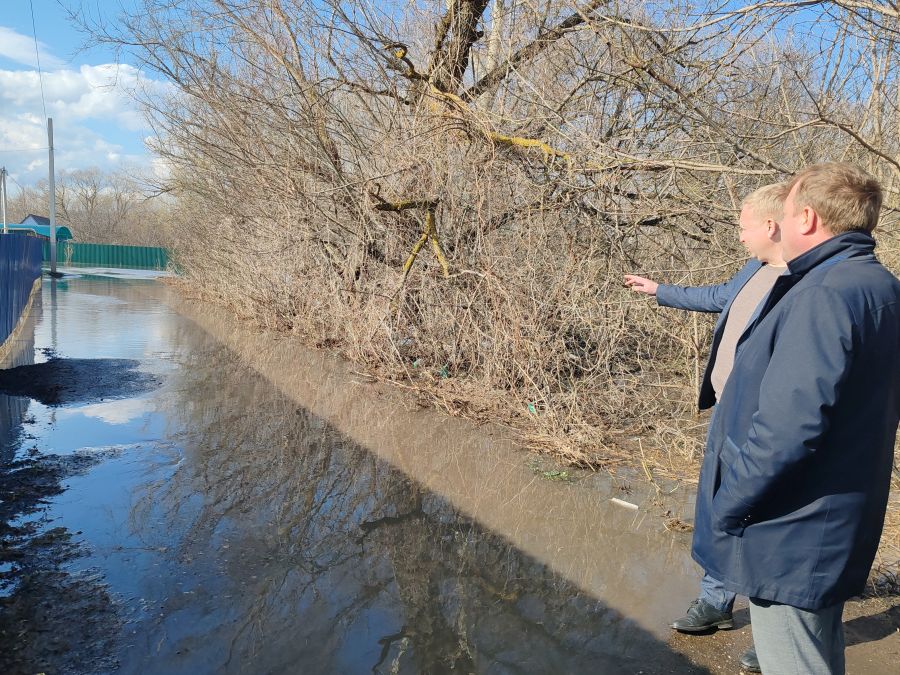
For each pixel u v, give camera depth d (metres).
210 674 2.58
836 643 2.08
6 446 5.14
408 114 7.97
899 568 3.53
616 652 2.88
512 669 2.74
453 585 3.42
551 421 5.82
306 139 7.93
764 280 2.70
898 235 5.15
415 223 8.02
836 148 5.85
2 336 9.13
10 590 3.07
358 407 6.83
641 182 6.17
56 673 2.52
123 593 3.11
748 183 6.08
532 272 6.41
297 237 9.23
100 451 5.14
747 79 6.07
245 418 6.29
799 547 1.92
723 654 2.89
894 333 1.88
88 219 63.69
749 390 2.05
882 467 1.92
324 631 2.93
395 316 7.91
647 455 5.48
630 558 3.78
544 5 6.57
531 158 6.71
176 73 7.94
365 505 4.39
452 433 6.02
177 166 13.64
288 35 7.73
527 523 4.20
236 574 3.37
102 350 9.72
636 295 6.59
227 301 16.14
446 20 7.64
